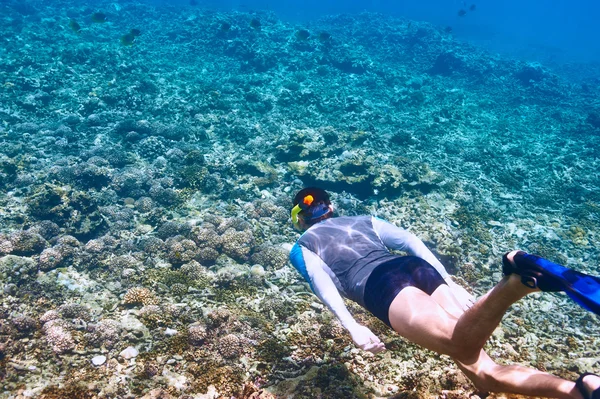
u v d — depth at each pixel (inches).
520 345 214.4
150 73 760.3
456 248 326.3
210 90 701.9
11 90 601.6
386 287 95.4
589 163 591.8
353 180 433.7
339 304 103.0
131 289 244.7
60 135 505.4
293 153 494.3
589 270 350.3
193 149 489.1
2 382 170.1
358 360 178.9
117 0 1553.9
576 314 270.2
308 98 714.8
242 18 1096.8
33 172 412.8
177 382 175.0
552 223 422.0
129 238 329.7
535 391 81.8
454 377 159.8
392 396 155.9
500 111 839.1
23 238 288.7
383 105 770.8
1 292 240.7
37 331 208.1
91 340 199.6
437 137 640.4
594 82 1347.2
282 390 165.2
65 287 257.6
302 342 201.3
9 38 837.8
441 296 97.3
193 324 213.5
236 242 315.9
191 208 383.2
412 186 440.8
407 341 191.8
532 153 616.7
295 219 129.3
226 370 178.5
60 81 645.9
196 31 1054.4
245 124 599.8
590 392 72.6
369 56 1146.7
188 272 278.2
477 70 1079.0
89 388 167.0
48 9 1236.5
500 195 475.2
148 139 490.3
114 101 614.5
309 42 1018.7
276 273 294.2
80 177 394.9
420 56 1213.1
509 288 68.4
